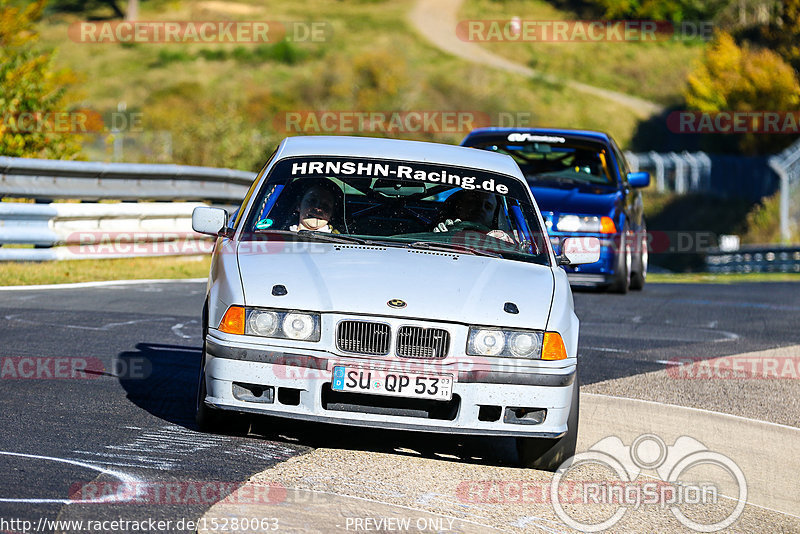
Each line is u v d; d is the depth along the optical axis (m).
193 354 29.77
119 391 24.36
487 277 20.94
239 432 20.92
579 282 48.50
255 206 23.03
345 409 19.42
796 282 72.12
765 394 29.25
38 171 47.22
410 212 23.17
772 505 20.36
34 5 82.00
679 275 82.75
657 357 34.25
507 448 22.39
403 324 19.33
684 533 17.95
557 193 46.62
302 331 19.36
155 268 50.62
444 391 19.22
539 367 19.64
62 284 42.94
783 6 177.00
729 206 146.50
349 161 24.28
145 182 54.16
